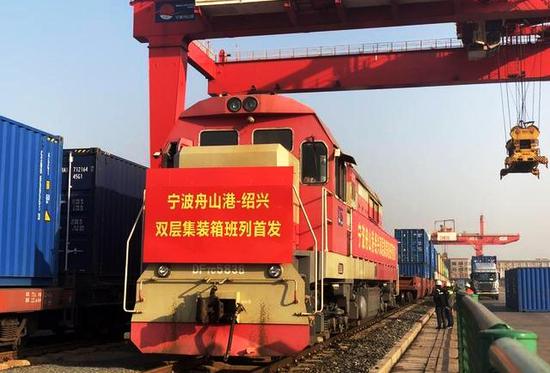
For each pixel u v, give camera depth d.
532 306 30.34
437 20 20.67
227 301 8.15
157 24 22.17
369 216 16.31
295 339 7.95
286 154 9.22
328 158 9.91
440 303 19.09
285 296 8.09
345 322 11.89
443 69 24.22
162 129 21.77
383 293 20.11
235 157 8.92
